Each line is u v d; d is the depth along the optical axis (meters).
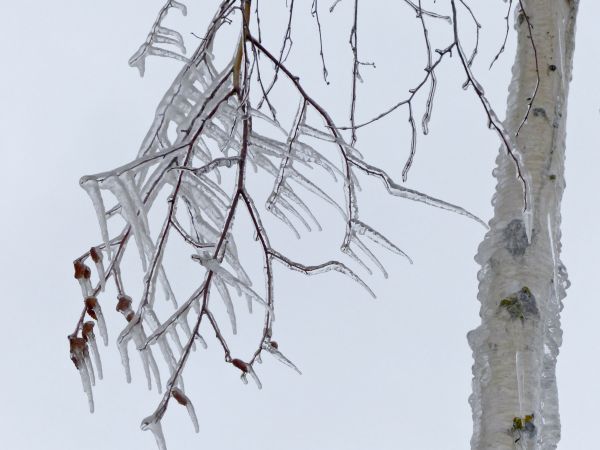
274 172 2.45
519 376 2.13
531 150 2.26
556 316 2.25
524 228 2.21
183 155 2.34
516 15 2.40
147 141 2.39
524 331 2.15
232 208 2.27
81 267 2.29
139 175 2.40
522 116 2.30
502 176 2.27
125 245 2.35
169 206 2.27
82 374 2.25
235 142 2.43
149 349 2.26
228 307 2.32
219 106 2.30
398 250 2.39
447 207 2.24
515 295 2.17
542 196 2.24
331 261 2.30
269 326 2.34
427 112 2.29
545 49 2.34
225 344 2.28
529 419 2.11
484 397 2.14
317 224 2.46
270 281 2.33
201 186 2.36
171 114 2.39
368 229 2.40
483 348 2.16
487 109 2.20
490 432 2.11
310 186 2.44
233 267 2.35
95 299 2.25
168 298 2.42
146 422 2.19
